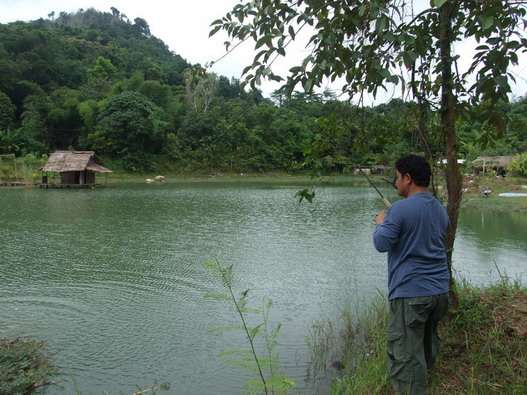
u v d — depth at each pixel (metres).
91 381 3.79
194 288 6.43
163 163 47.88
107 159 45.88
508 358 3.08
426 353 2.77
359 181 32.81
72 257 8.35
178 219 13.72
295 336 4.70
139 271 7.35
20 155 43.56
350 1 2.88
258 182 39.78
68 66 64.75
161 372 3.95
